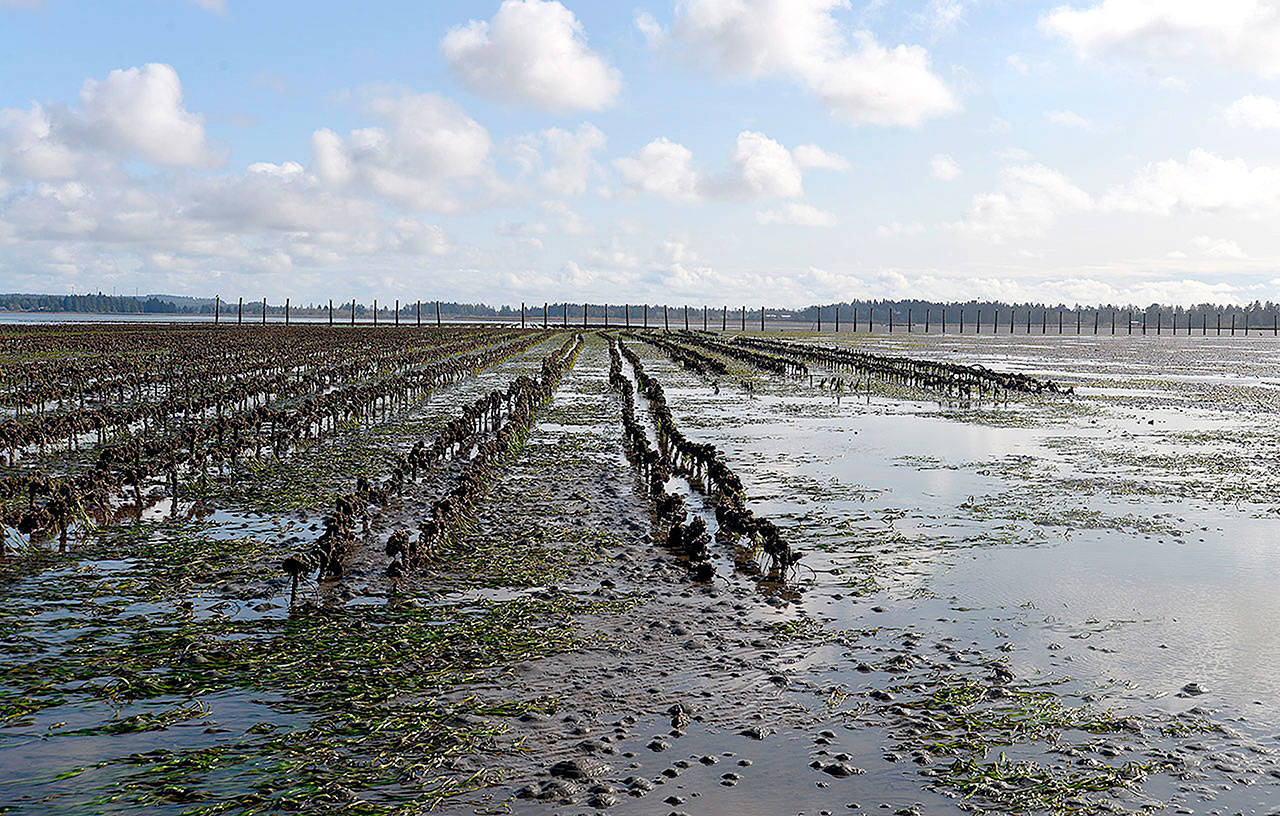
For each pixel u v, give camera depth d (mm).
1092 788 8438
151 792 8109
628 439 31516
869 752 9117
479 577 14969
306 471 24969
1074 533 18453
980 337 184750
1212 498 22047
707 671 11117
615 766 8750
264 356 70438
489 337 122625
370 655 11422
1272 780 8609
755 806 8078
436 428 34750
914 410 42906
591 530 18328
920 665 11359
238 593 13883
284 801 7996
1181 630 12711
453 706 9977
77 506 17688
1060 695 10492
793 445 31078
